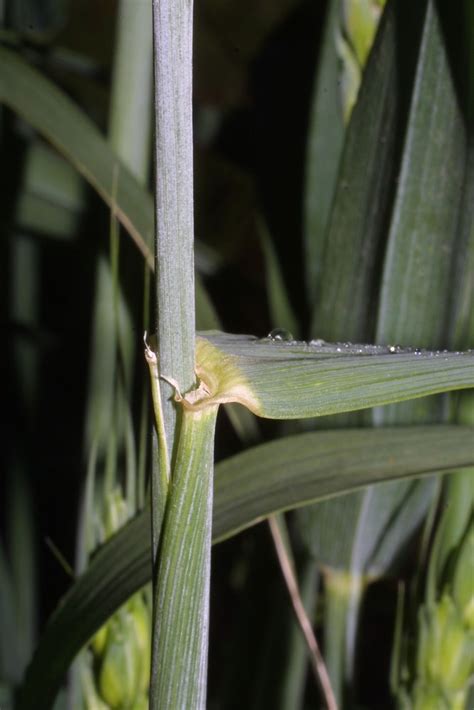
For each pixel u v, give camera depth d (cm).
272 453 24
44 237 42
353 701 32
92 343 31
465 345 26
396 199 26
